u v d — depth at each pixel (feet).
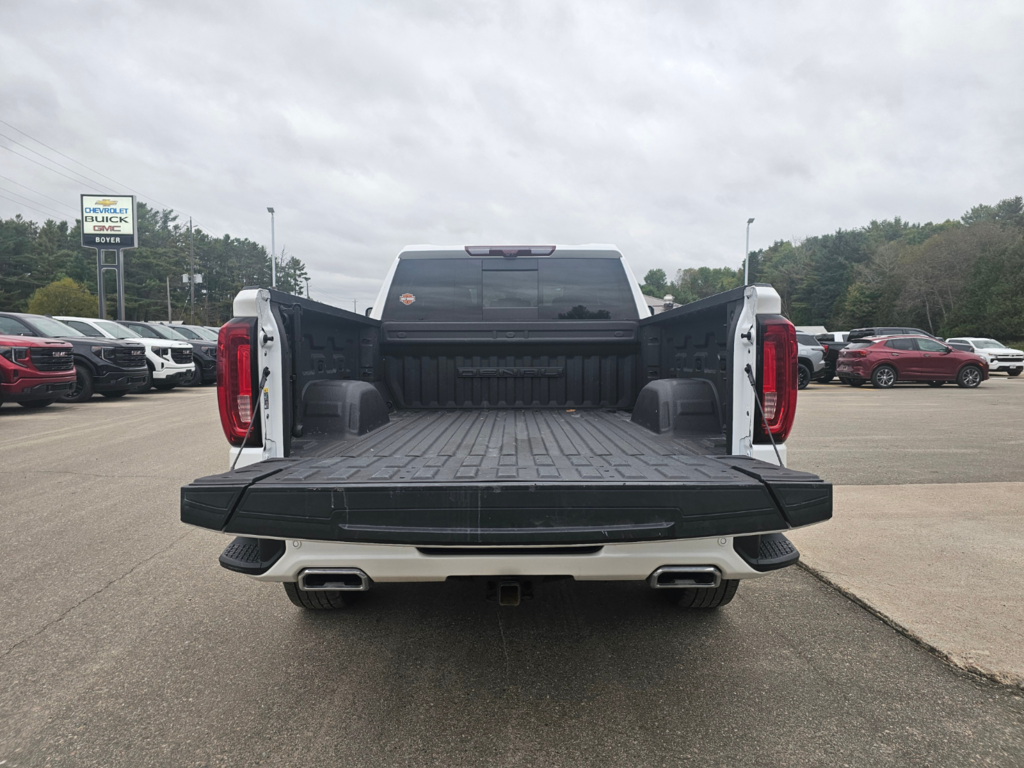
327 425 9.87
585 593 10.93
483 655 8.64
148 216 365.61
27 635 9.22
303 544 6.85
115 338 45.03
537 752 6.49
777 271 333.62
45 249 281.74
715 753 6.48
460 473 7.11
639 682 7.91
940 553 12.55
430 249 14.55
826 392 53.16
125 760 6.36
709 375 10.24
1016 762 6.33
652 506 6.50
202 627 9.52
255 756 6.43
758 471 7.05
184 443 25.98
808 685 7.84
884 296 232.53
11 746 6.58
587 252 14.64
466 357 13.98
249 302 7.97
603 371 14.07
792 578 11.59
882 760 6.36
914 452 23.88
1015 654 8.46
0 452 23.95
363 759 6.38
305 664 8.38
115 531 14.26
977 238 203.21
